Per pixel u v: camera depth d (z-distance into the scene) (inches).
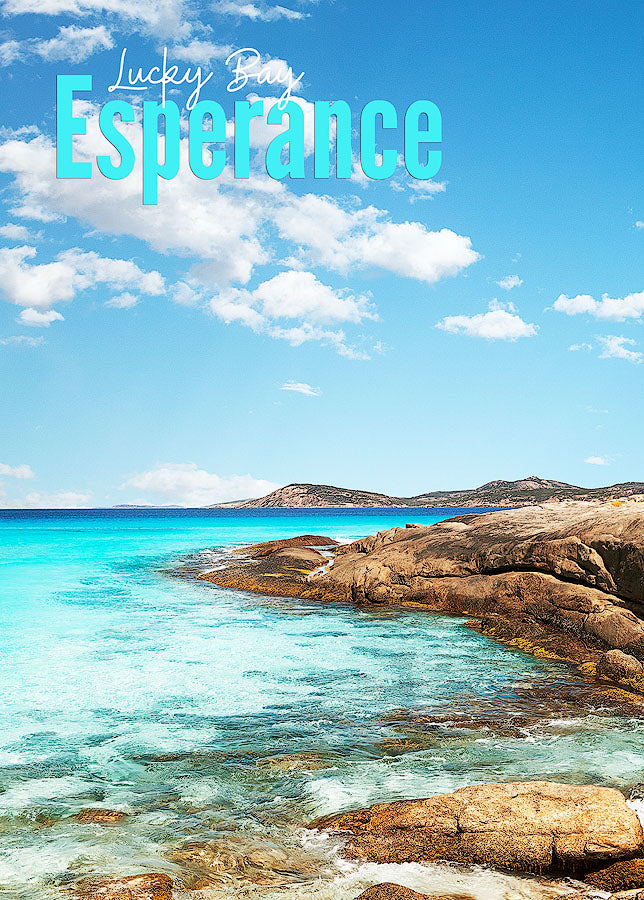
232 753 343.3
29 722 392.5
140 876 223.0
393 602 741.3
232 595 844.6
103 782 310.7
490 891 222.4
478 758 332.5
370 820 260.7
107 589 898.1
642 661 477.4
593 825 239.6
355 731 373.1
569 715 396.8
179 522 3248.0
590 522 597.6
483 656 535.8
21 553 1403.8
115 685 463.2
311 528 2471.7
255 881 227.0
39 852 246.1
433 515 4862.2
